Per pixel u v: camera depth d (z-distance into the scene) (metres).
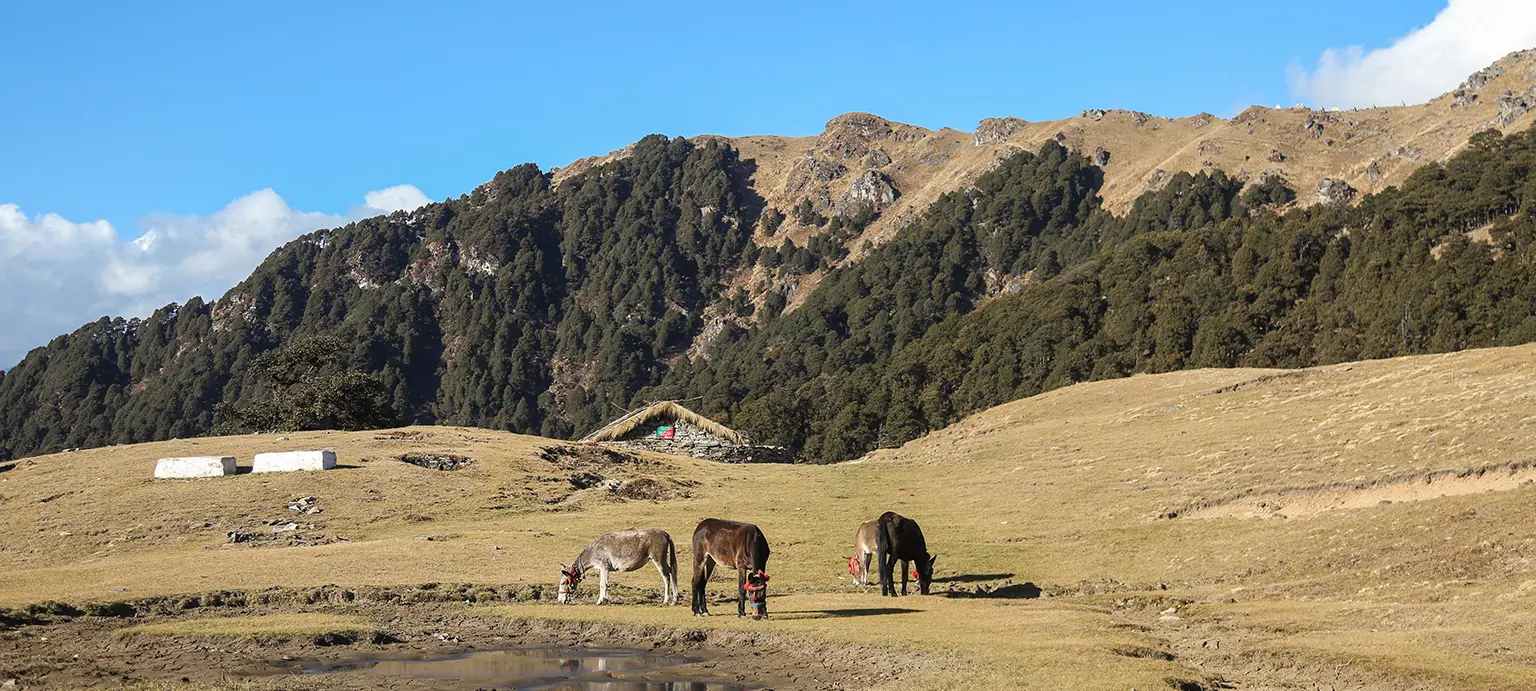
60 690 19.61
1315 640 22.36
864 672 21.33
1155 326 150.88
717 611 28.33
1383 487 39.88
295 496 51.72
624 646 24.75
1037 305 167.38
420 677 21.33
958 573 36.69
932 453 76.69
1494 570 27.19
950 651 22.05
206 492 52.16
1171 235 179.12
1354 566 30.81
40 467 59.88
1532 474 36.88
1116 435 67.69
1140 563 36.25
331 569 35.28
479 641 25.44
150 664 22.64
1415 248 141.50
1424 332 124.62
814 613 27.84
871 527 34.81
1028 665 20.48
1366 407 57.38
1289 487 42.50
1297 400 66.75
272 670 22.11
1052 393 92.12
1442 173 163.38
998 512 49.47
